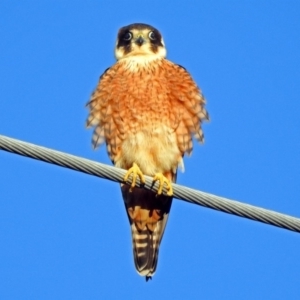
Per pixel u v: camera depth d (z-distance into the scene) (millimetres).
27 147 9969
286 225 10047
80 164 10258
